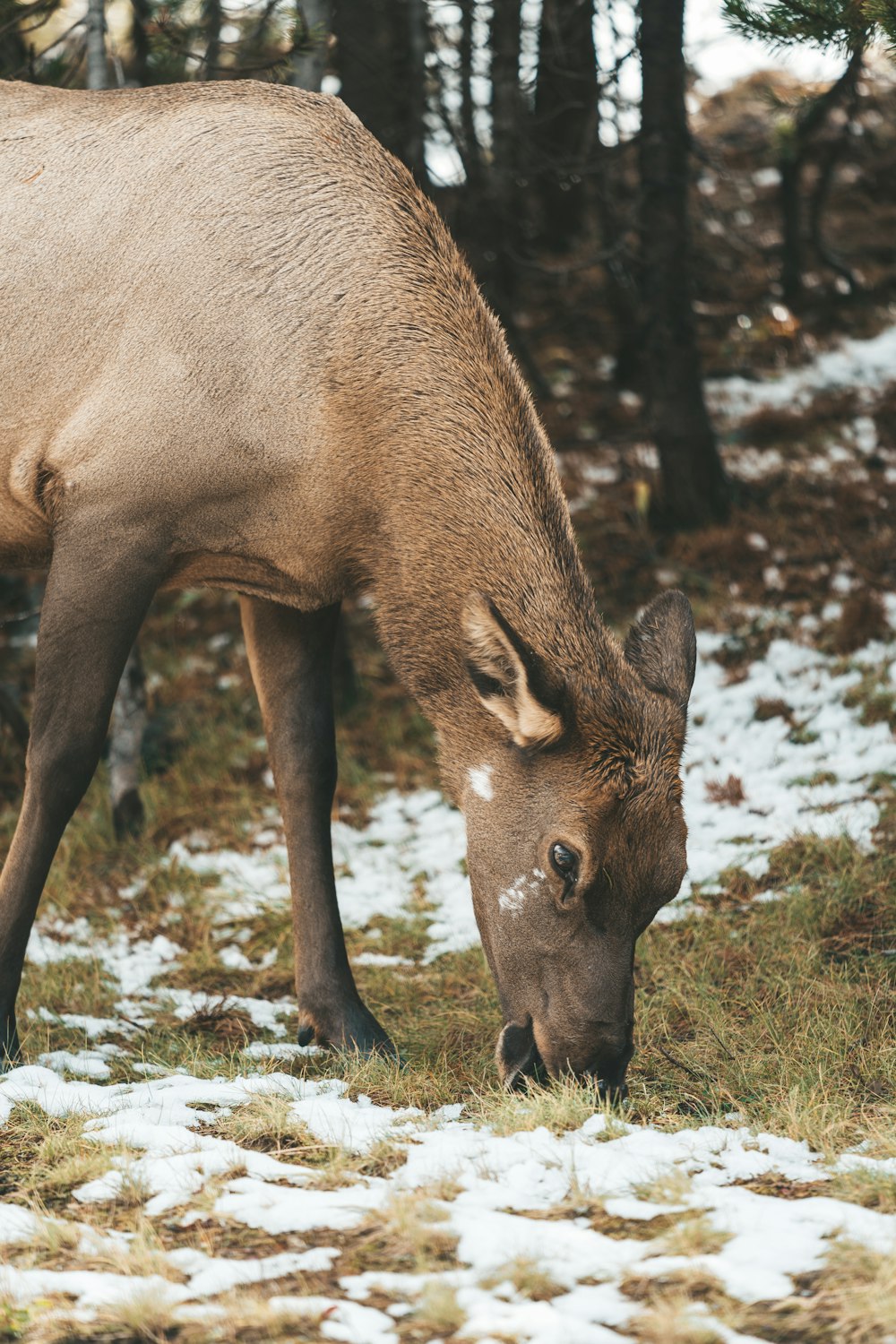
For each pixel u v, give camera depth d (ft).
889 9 30.86
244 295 27.99
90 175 28.91
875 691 48.47
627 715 25.17
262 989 35.40
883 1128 22.20
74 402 28.25
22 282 28.48
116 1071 27.94
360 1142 22.27
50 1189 20.67
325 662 31.58
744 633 53.88
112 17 63.05
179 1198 19.92
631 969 24.90
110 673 28.12
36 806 28.04
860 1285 16.58
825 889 36.45
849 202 100.01
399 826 46.62
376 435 28.02
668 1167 20.49
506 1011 25.64
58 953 37.40
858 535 58.75
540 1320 16.02
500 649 24.35
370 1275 17.40
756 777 45.21
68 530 28.02
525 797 25.52
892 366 75.92
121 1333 16.25
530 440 28.25
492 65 62.13
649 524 61.11
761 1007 30.25
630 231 62.69
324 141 29.66
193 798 48.19
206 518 28.27
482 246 65.31
